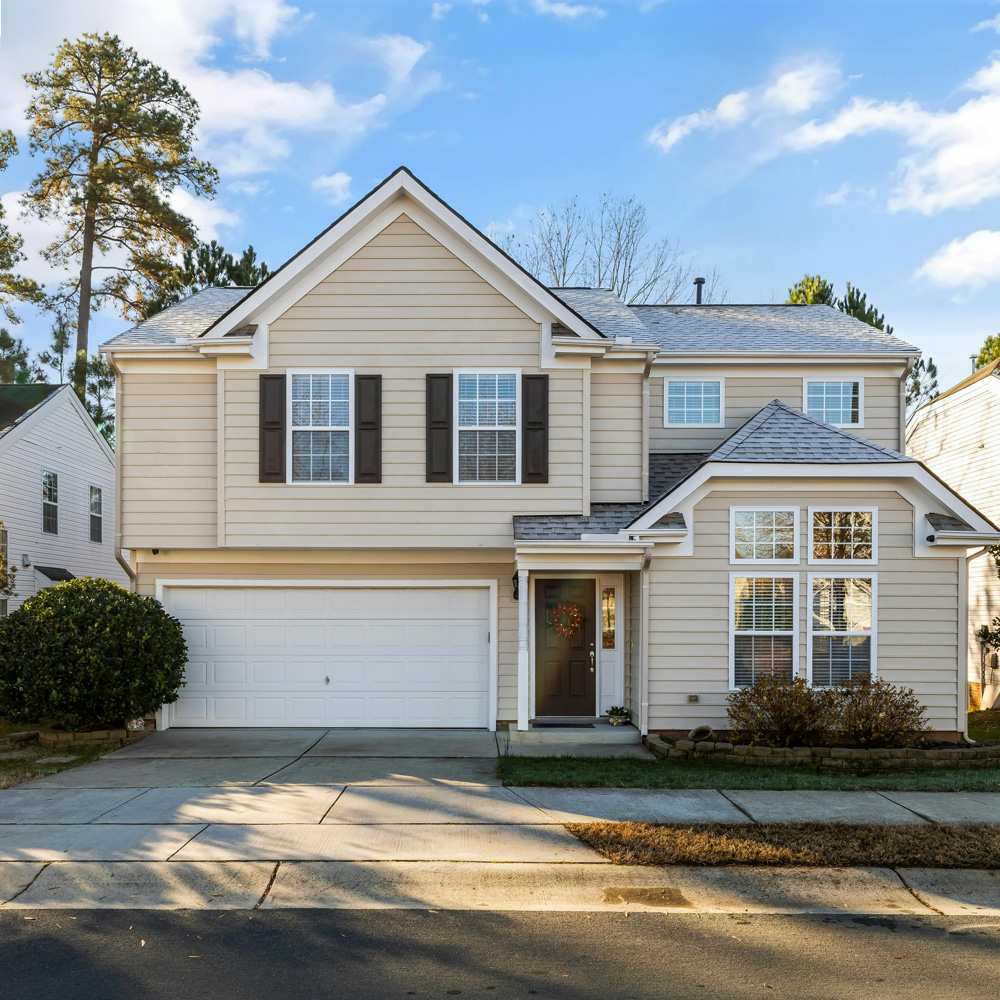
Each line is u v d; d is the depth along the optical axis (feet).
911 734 39.40
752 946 19.42
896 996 16.97
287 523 44.11
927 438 83.97
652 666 42.29
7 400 73.51
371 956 18.81
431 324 44.50
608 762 37.35
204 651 46.85
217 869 23.70
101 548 83.82
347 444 44.42
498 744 41.96
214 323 43.83
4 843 25.70
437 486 44.39
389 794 31.48
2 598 64.85
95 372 103.60
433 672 46.93
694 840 25.55
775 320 59.77
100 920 20.77
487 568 46.85
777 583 42.50
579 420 44.80
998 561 56.65
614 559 42.39
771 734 38.65
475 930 20.27
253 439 44.34
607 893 22.65
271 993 17.08
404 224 44.60
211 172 103.60
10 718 43.73
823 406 52.85
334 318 44.37
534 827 27.30
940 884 23.22
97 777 34.47
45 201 99.66
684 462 50.80
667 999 16.84
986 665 73.31
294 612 47.03
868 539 42.57
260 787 32.65
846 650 42.32
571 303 56.85
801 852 24.70
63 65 99.60
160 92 102.12
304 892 22.49
